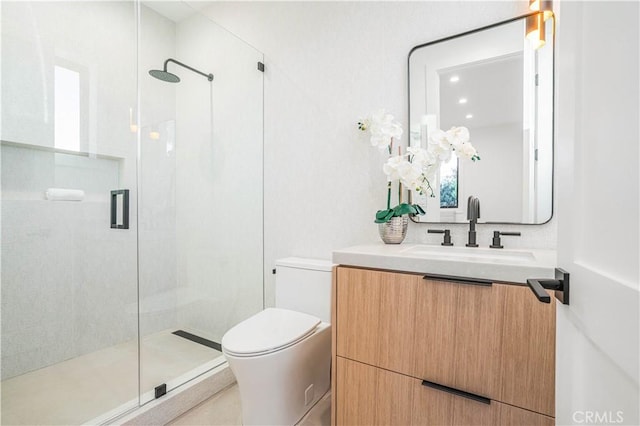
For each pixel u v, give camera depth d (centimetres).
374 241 172
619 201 37
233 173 219
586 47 46
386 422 109
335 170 184
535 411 85
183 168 227
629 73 35
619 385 36
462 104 147
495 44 140
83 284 196
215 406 163
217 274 222
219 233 223
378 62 170
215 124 223
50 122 185
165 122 223
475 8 146
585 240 46
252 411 131
